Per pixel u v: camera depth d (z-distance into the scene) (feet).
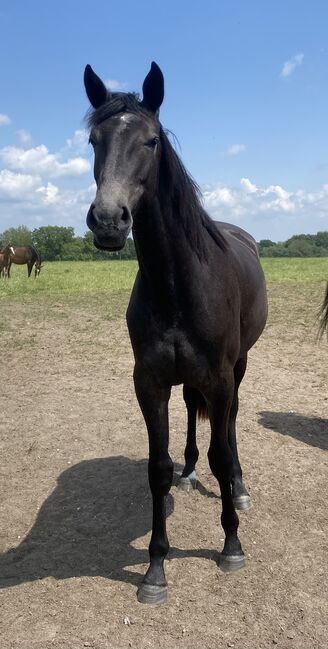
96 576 9.77
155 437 9.25
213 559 10.16
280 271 90.07
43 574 9.87
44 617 8.66
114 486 13.17
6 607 8.93
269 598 8.98
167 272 8.38
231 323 9.28
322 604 8.82
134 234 8.47
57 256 225.15
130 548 10.64
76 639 8.15
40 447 15.67
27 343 30.55
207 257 8.99
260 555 10.22
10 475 13.99
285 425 16.89
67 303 48.83
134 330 9.03
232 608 8.77
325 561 10.00
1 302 49.39
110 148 7.68
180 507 12.09
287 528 11.12
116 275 84.12
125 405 19.29
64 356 27.43
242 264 11.09
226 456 9.55
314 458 14.42
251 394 20.31
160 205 8.20
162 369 8.94
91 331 34.17
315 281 69.87
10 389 21.61
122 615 8.69
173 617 8.61
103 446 15.66
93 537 11.07
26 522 11.74
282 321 37.01
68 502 12.52
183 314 8.61
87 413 18.48
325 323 17.02
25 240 241.55
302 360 25.86
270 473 13.52
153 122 8.16
